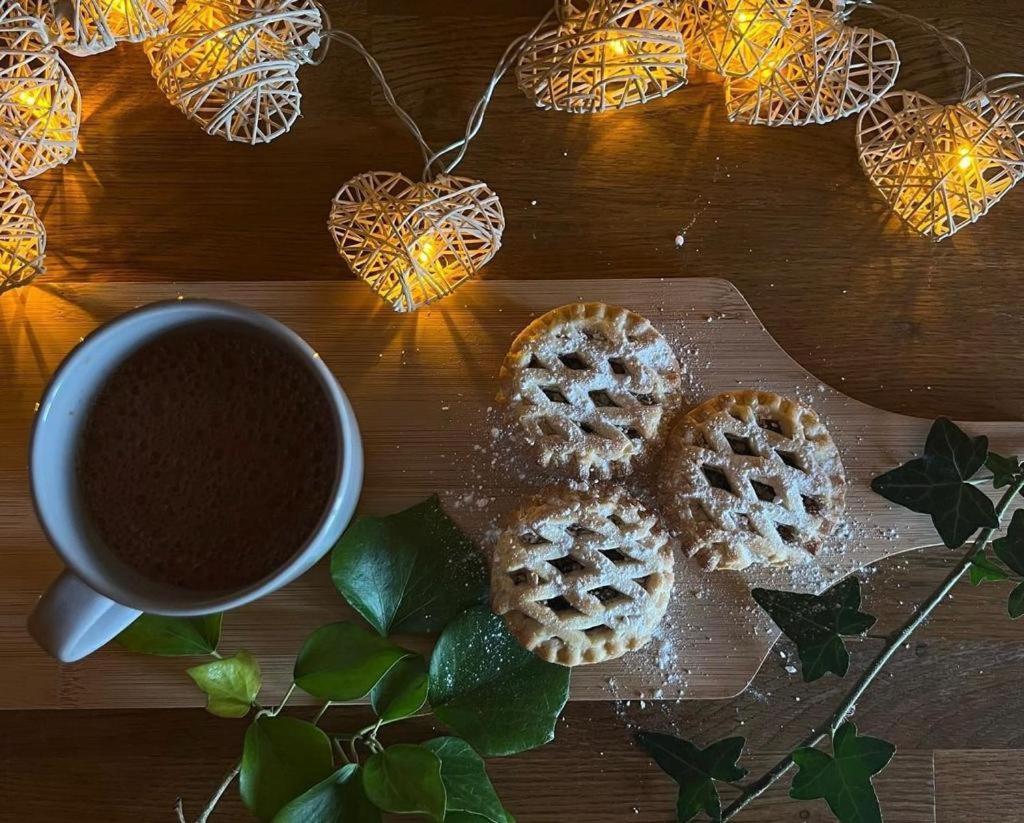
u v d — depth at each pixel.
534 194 0.43
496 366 0.42
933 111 0.40
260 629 0.41
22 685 0.41
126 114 0.43
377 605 0.39
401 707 0.38
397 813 0.38
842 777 0.39
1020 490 0.42
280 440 0.35
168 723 0.42
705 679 0.41
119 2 0.38
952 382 0.43
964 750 0.42
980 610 0.42
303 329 0.42
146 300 0.42
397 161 0.43
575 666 0.41
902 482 0.41
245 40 0.37
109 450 0.35
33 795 0.42
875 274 0.43
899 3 0.43
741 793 0.42
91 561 0.33
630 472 0.41
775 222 0.43
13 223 0.40
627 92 0.40
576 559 0.40
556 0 0.40
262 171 0.43
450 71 0.43
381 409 0.42
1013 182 0.41
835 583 0.42
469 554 0.41
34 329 0.41
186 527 0.35
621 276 0.43
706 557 0.40
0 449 0.41
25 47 0.40
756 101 0.40
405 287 0.39
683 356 0.42
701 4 0.40
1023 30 0.43
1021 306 0.43
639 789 0.42
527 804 0.42
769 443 0.41
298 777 0.36
